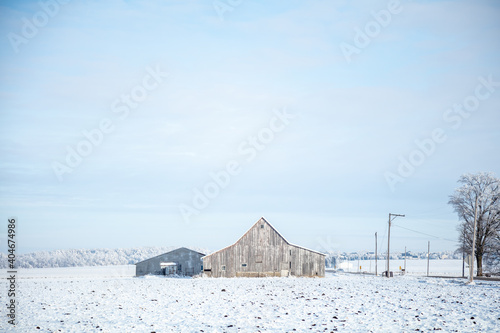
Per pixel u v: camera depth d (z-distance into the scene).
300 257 75.06
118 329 26.94
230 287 51.97
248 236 74.38
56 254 164.38
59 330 26.62
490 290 47.47
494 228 78.19
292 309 33.97
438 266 169.88
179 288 50.81
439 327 26.83
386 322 28.72
